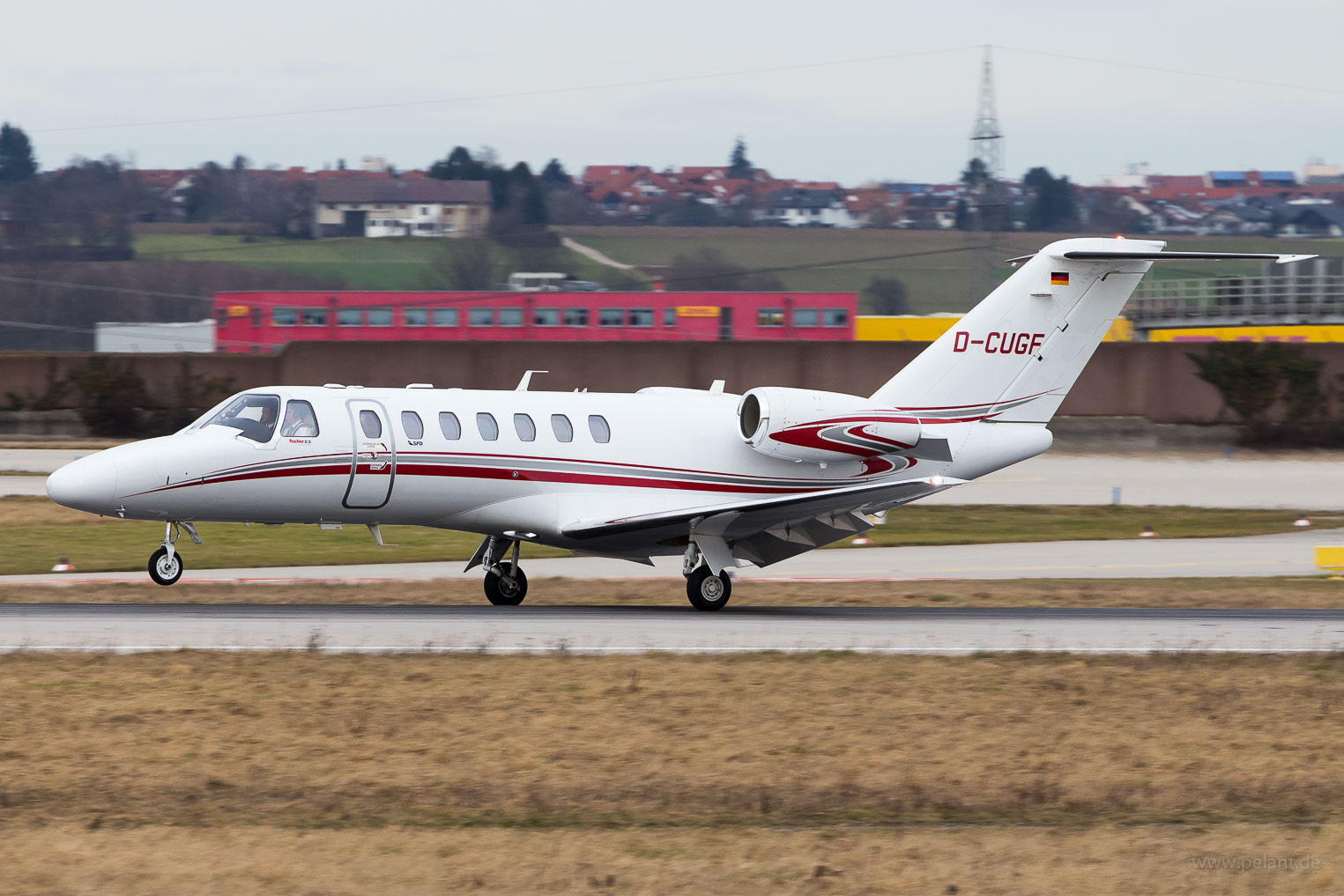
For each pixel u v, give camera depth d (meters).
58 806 38.94
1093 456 184.12
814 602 87.56
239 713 49.09
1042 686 57.31
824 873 34.56
